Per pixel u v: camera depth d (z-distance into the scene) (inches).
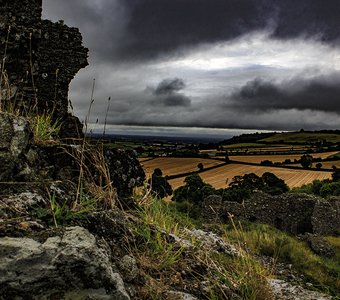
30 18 327.3
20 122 182.7
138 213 213.3
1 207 139.2
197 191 1674.5
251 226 843.4
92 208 170.6
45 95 548.1
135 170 247.3
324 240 781.9
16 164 167.0
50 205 155.9
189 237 228.7
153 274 164.2
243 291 173.0
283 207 1238.9
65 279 118.0
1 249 114.1
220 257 208.1
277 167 3479.3
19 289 113.3
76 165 201.5
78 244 123.6
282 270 450.0
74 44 577.0
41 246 119.3
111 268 130.6
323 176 3085.6
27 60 323.6
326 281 464.4
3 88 299.1
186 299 152.1
